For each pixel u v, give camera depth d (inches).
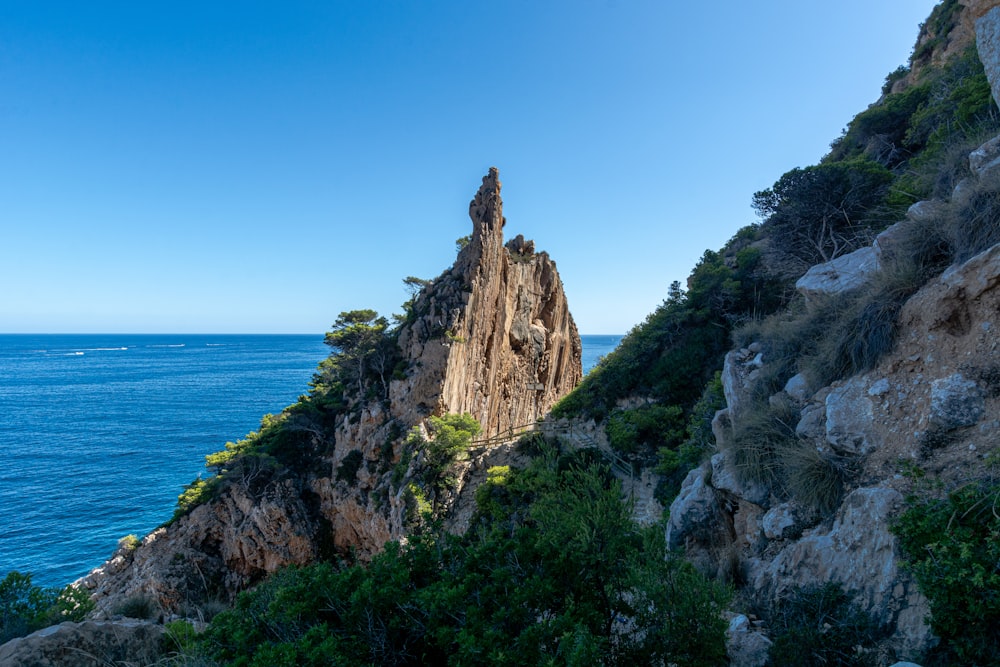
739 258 1042.7
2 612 369.7
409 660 227.9
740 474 354.0
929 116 825.5
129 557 1482.5
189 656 268.2
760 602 274.5
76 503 2209.6
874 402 290.0
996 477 202.4
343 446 1603.1
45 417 4389.8
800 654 212.4
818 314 413.7
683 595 222.8
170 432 3688.5
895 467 253.1
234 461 1555.1
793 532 288.2
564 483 353.1
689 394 939.3
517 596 214.5
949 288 279.4
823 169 814.5
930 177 555.5
